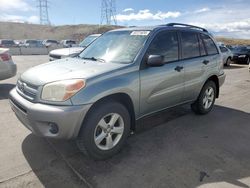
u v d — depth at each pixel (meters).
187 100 4.71
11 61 7.25
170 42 4.22
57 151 3.54
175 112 5.43
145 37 3.92
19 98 3.29
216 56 5.32
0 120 4.71
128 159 3.38
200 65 4.77
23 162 3.24
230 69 14.82
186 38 4.59
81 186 2.79
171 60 4.19
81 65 3.59
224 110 5.75
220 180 2.96
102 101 3.26
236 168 3.23
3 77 7.05
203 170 3.16
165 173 3.07
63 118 2.85
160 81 3.89
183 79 4.39
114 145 3.41
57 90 2.93
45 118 2.89
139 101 3.63
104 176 2.98
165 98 4.11
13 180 2.87
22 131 4.21
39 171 3.05
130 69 3.47
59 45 31.66
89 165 3.21
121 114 3.40
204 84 5.08
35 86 3.10
